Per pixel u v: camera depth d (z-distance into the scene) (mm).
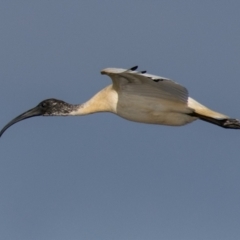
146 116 15602
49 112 17203
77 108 16984
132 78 14852
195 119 15914
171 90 14961
